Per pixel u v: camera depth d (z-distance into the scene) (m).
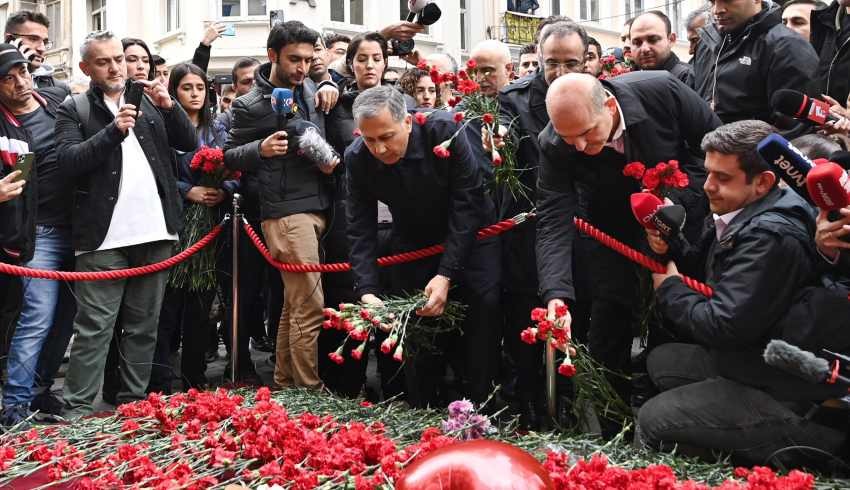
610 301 4.45
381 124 4.22
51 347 5.57
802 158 3.05
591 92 3.72
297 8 18.88
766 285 3.32
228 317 6.19
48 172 5.41
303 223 5.22
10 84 5.24
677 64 6.05
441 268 4.45
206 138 6.29
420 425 4.18
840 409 3.39
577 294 4.55
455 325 4.64
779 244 3.31
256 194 5.84
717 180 3.52
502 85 5.38
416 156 4.39
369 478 3.23
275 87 5.44
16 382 5.11
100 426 4.36
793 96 3.74
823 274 3.36
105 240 5.16
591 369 4.18
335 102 5.58
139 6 21.77
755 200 3.51
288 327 5.44
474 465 2.39
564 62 4.56
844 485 3.17
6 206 4.83
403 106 4.31
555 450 3.59
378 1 19.72
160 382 5.94
